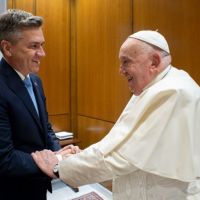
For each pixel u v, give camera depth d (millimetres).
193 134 1037
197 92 1105
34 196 1441
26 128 1347
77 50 3588
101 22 3123
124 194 1215
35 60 1366
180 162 1024
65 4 3514
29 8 3230
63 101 3613
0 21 1317
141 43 1115
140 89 1188
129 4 2693
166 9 2246
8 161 1256
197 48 1983
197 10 1963
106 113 3150
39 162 1319
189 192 1140
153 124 1042
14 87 1340
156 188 1124
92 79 3346
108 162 1090
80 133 3646
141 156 1034
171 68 1203
